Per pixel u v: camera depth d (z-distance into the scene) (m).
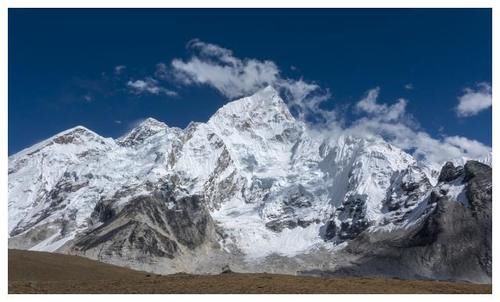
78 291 97.56
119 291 97.06
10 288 100.25
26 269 136.00
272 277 113.44
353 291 97.25
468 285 122.50
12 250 153.12
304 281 106.62
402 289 104.75
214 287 99.56
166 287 100.50
